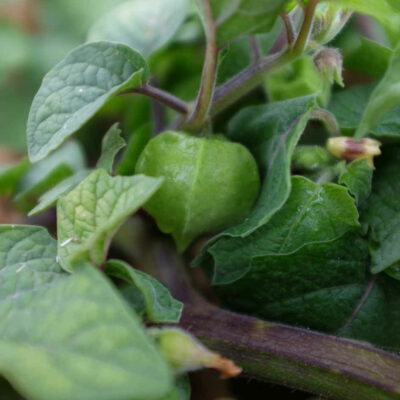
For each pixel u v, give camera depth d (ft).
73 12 1.45
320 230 0.92
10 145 1.30
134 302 0.88
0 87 1.34
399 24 0.89
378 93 0.83
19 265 0.86
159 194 0.92
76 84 0.90
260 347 0.90
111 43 0.91
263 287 0.94
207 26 0.86
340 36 1.06
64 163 1.08
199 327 0.91
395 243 0.92
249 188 0.93
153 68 1.12
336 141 0.93
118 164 1.02
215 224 0.94
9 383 0.86
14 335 0.80
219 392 1.00
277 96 1.03
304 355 0.89
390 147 0.98
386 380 0.88
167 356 0.81
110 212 0.82
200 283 1.03
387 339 0.94
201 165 0.92
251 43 0.95
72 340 0.77
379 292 0.95
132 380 0.74
